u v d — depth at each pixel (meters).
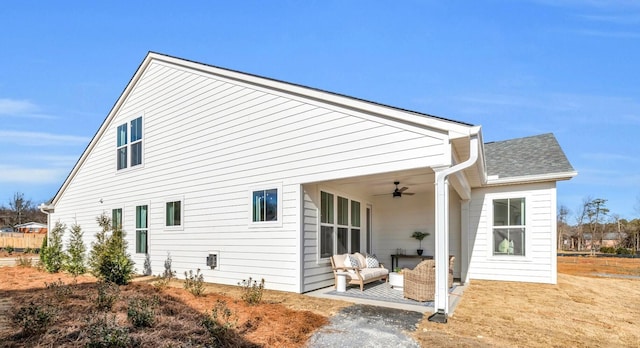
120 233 9.22
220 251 9.11
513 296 7.80
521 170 10.24
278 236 8.07
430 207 11.26
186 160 10.13
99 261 8.17
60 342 3.64
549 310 6.56
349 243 9.93
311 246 8.05
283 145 8.17
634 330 5.45
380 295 7.58
